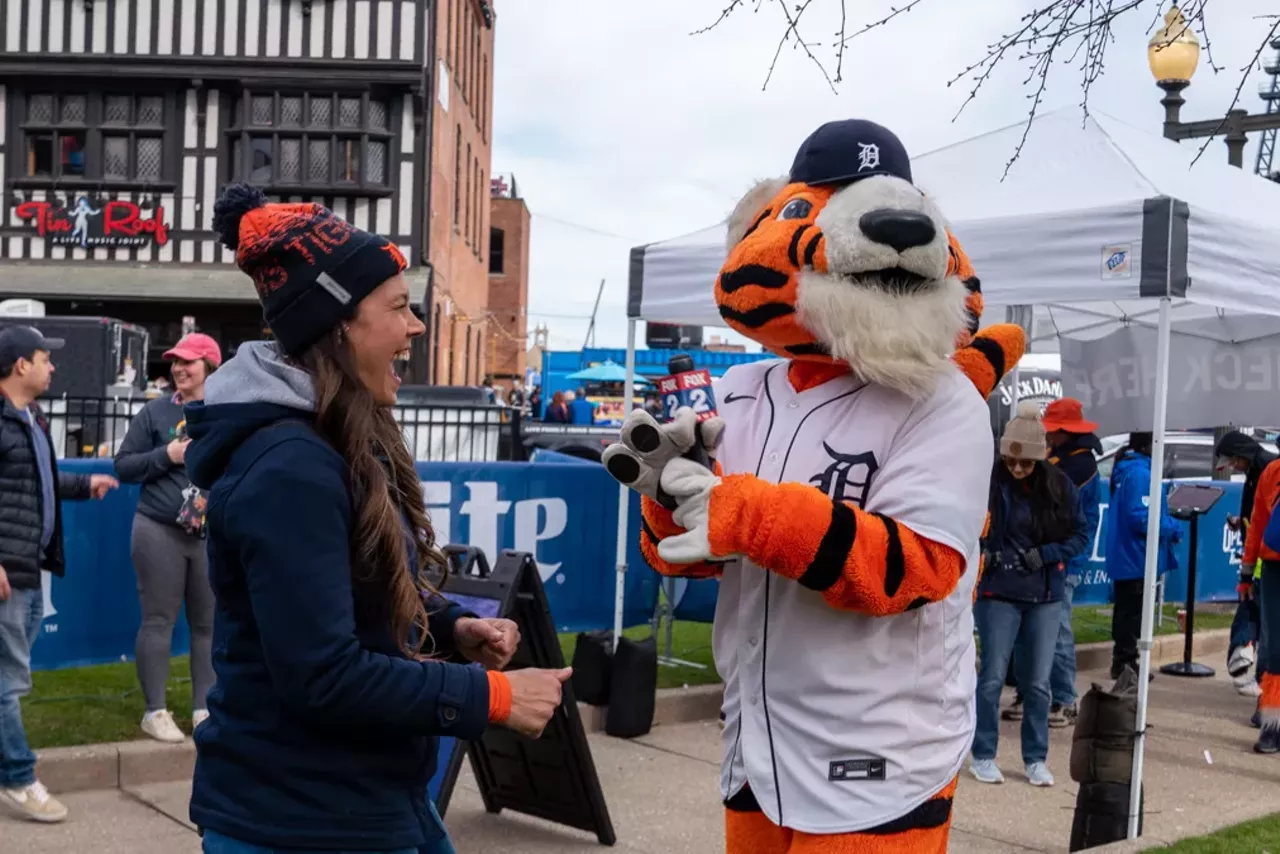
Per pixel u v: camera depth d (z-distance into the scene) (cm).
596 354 3600
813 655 260
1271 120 766
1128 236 495
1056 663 742
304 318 213
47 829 498
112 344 1512
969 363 291
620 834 512
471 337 3512
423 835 220
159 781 563
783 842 276
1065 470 758
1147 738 724
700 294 653
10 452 496
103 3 2464
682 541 246
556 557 794
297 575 199
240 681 210
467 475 765
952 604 269
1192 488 935
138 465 573
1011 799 586
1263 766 666
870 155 274
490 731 500
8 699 498
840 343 254
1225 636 1054
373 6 2469
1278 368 924
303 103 2477
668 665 803
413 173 2514
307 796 206
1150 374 978
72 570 653
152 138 2517
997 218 534
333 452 209
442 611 261
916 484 253
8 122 2495
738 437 285
